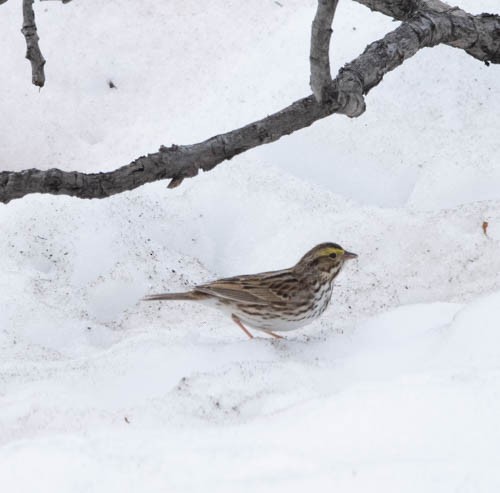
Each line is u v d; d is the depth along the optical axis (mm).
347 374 9406
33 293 11961
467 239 12219
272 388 9156
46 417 8977
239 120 14312
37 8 15680
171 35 15617
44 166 14938
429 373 8219
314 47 10672
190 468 7242
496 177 13055
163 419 8750
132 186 10609
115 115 15156
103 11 15703
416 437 7430
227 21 15664
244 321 11375
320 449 7461
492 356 8992
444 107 13797
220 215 13438
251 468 7172
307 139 13914
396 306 11586
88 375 10195
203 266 12930
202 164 10945
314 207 13195
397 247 12398
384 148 13633
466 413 7590
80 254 12648
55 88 15375
